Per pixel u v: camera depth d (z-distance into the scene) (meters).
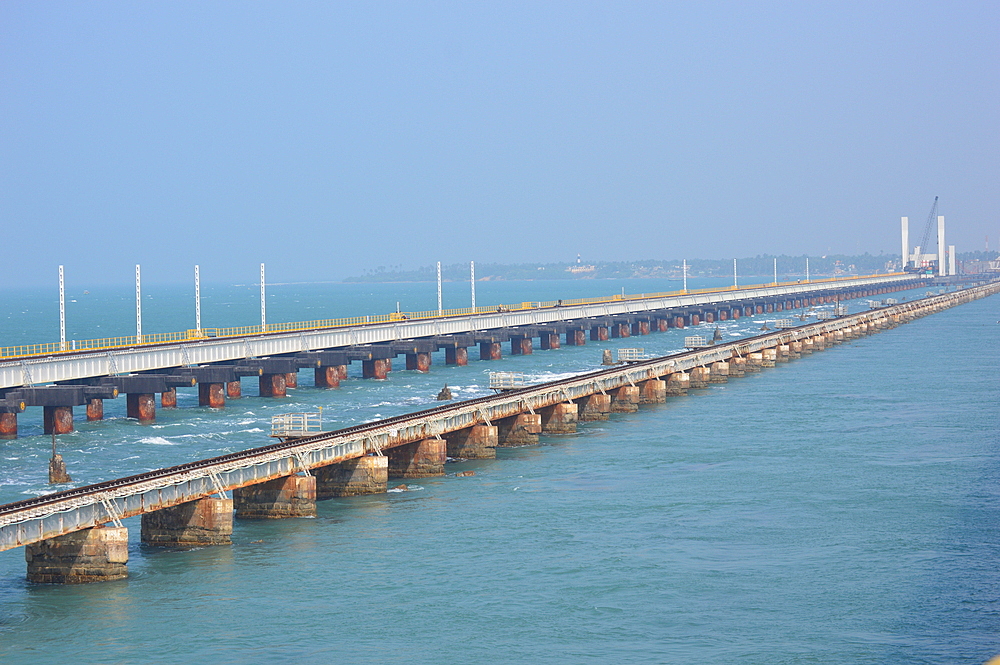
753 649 45.41
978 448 86.38
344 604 50.09
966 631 47.16
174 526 59.28
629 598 51.09
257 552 57.91
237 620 48.03
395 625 47.72
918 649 45.34
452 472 79.75
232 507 61.94
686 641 46.22
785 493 71.44
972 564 55.81
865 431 95.81
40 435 96.94
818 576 54.16
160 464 82.19
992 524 63.16
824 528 62.72
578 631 47.19
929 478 75.44
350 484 72.00
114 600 50.38
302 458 65.88
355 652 44.84
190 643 45.50
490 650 45.25
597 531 62.25
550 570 55.06
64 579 52.78
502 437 92.06
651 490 72.69
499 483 75.50
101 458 84.62
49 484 74.56
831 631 47.22
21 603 50.00
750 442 91.06
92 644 45.31
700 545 59.56
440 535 61.34
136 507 54.56
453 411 83.19
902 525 63.19
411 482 76.12
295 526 63.44
